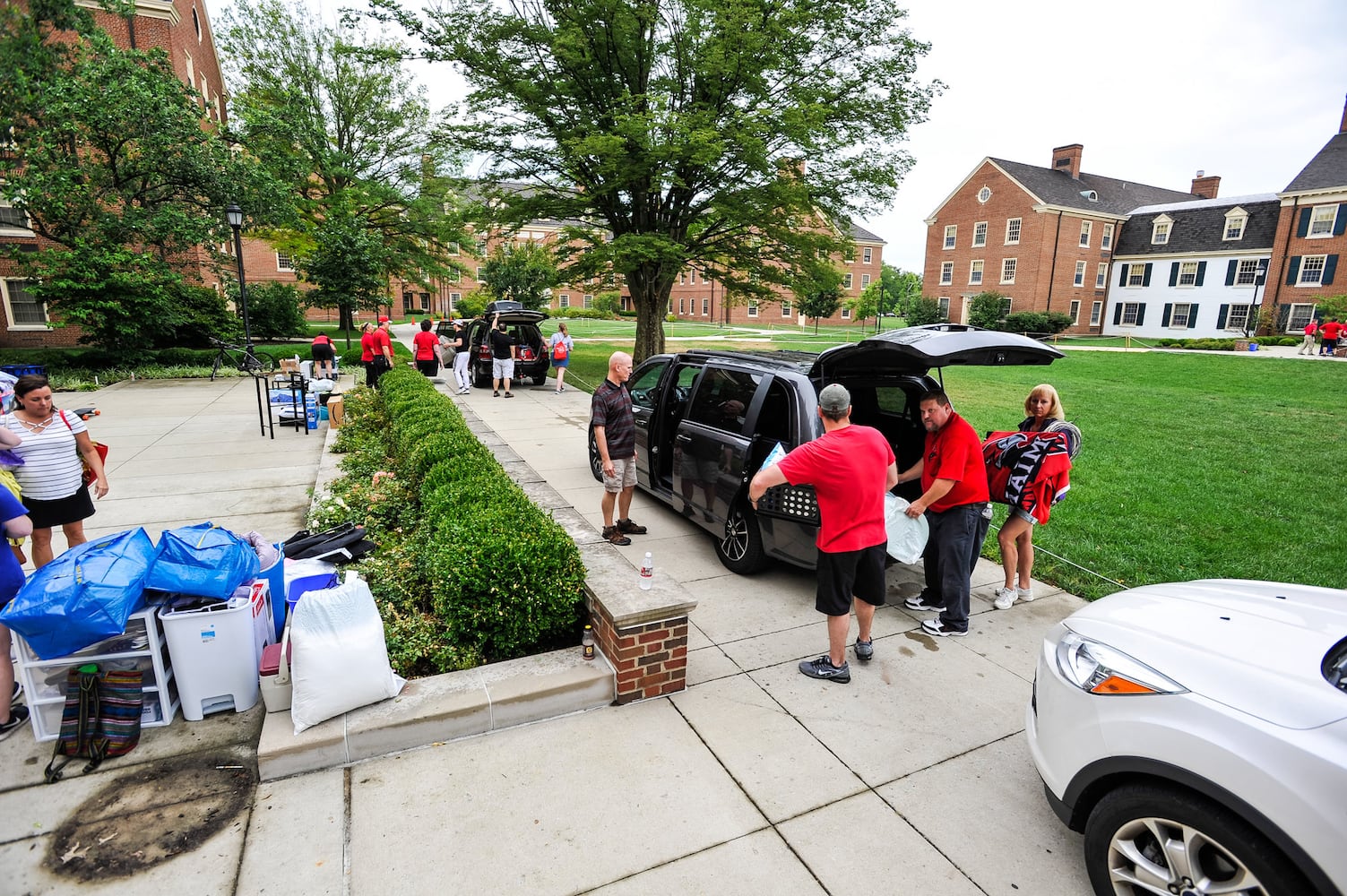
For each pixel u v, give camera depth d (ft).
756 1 48.88
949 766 10.48
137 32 72.38
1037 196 132.77
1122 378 65.00
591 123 54.03
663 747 10.75
